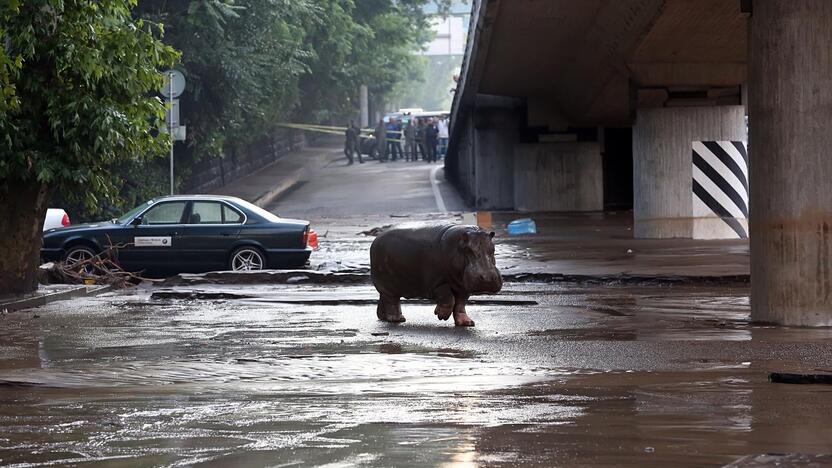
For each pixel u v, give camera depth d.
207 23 87.44
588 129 96.06
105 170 43.53
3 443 15.85
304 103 162.00
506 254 56.94
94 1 40.75
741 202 61.62
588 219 85.81
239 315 36.06
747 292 40.31
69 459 14.74
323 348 27.12
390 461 14.14
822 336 27.89
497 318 33.34
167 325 33.50
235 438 15.97
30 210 41.97
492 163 98.81
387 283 32.75
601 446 14.84
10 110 39.41
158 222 52.81
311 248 53.44
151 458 14.71
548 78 82.50
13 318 36.47
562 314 34.09
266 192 112.38
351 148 155.00
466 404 18.55
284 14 95.75
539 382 21.02
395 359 24.67
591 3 60.62
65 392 20.92
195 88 91.81
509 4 61.25
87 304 41.12
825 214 30.00
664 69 60.84
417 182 123.56
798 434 15.55
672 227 61.91
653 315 33.47
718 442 15.02
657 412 17.45
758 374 21.64
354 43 148.75
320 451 14.88
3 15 38.47
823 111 29.84
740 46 58.31
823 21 29.77
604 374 21.94
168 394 20.38
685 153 61.53
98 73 40.28
